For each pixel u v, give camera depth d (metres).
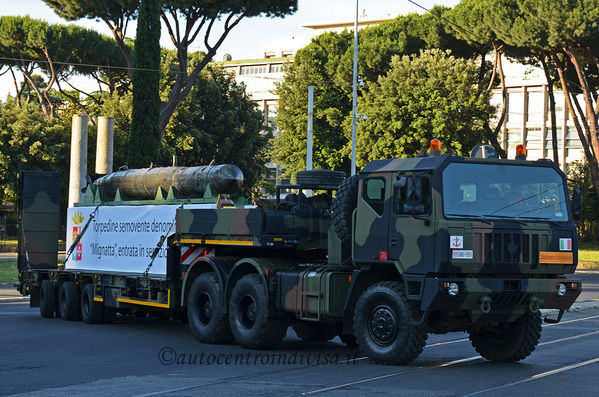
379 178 21.27
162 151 103.56
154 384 17.84
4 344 26.14
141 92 67.12
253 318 24.38
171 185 29.84
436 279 19.53
